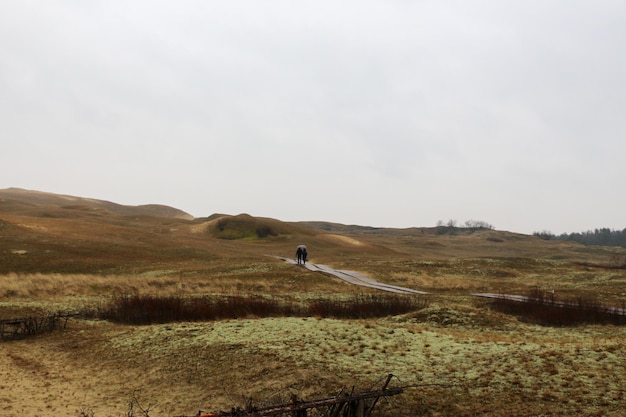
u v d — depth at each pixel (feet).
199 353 70.13
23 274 176.24
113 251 245.45
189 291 147.33
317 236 463.83
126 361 72.13
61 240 256.32
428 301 133.28
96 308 115.75
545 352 61.87
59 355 79.56
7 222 291.79
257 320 87.71
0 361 76.48
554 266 261.85
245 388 56.80
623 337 83.76
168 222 541.34
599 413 43.52
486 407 47.44
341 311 115.24
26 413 53.42
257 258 258.37
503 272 229.66
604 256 572.92
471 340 74.18
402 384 54.49
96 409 54.90
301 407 41.57
